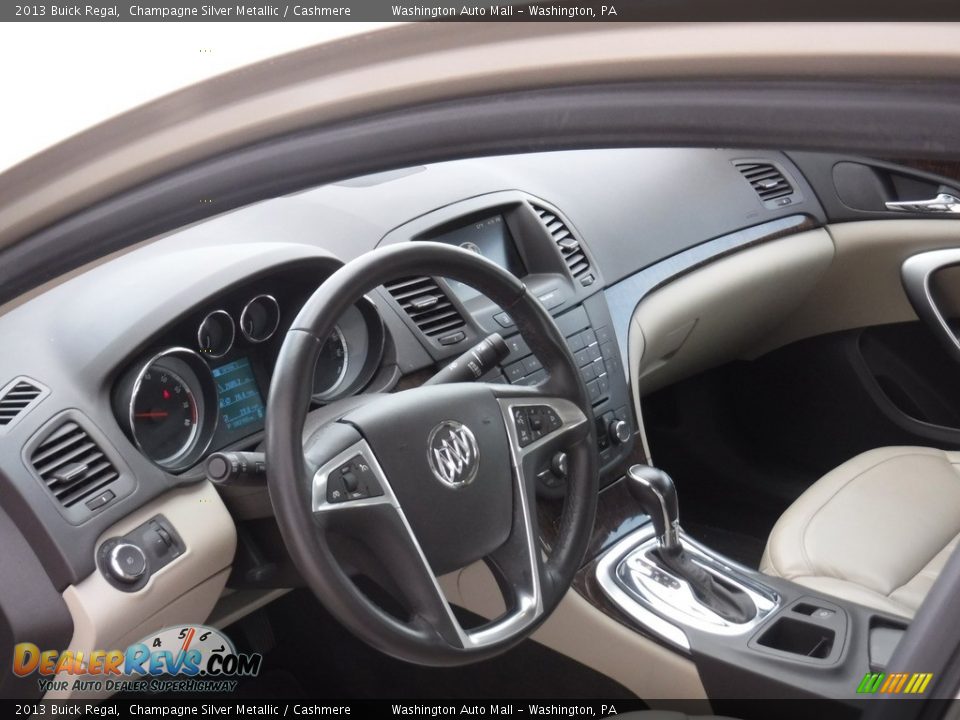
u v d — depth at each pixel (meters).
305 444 1.21
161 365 1.46
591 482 1.38
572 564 1.34
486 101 0.70
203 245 1.63
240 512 1.48
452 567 1.23
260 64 0.73
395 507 1.18
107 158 0.80
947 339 2.27
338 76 0.72
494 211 1.95
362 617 1.15
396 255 1.22
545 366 1.38
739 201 2.32
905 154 0.58
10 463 1.31
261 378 1.62
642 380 2.29
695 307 2.19
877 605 1.57
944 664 0.71
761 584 1.61
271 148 0.78
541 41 0.65
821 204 2.44
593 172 2.17
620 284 2.04
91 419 1.37
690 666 1.54
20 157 0.80
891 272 2.41
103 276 1.54
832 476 1.90
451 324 1.73
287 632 2.01
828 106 0.58
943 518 1.77
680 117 0.64
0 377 1.36
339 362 1.64
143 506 1.39
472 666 1.86
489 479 1.26
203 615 1.49
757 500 2.56
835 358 2.49
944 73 0.54
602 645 1.62
